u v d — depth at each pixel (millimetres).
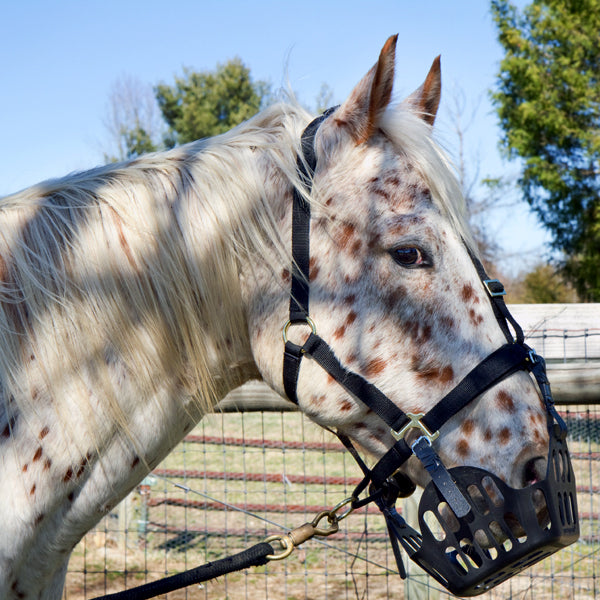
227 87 31625
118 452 1281
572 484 1206
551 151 17375
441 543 1212
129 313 1273
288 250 1312
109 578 3641
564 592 3240
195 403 1358
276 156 1346
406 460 1302
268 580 3676
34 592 1291
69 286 1249
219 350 1360
